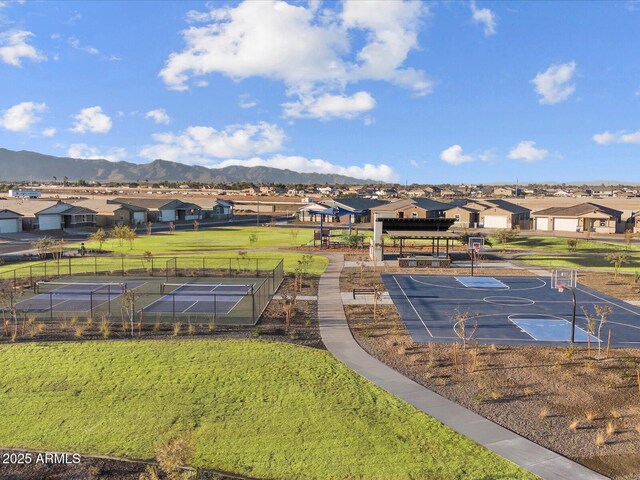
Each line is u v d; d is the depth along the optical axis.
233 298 33.47
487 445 14.62
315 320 27.95
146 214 100.69
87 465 13.77
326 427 15.67
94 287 37.12
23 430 15.62
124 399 17.66
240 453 14.31
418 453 14.22
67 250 57.28
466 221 93.69
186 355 21.72
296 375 19.69
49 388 18.55
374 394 18.03
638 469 13.42
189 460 13.76
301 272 40.53
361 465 13.68
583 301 33.50
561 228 87.31
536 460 13.84
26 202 85.94
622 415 16.47
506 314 29.78
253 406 17.11
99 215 91.12
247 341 23.72
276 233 82.19
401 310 30.56
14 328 25.80
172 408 16.97
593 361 21.45
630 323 27.92
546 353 22.52
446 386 18.81
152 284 38.62
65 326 25.86
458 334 23.12
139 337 24.34
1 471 13.49
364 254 56.69
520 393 18.19
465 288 37.75
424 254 55.41
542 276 43.22
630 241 65.31
